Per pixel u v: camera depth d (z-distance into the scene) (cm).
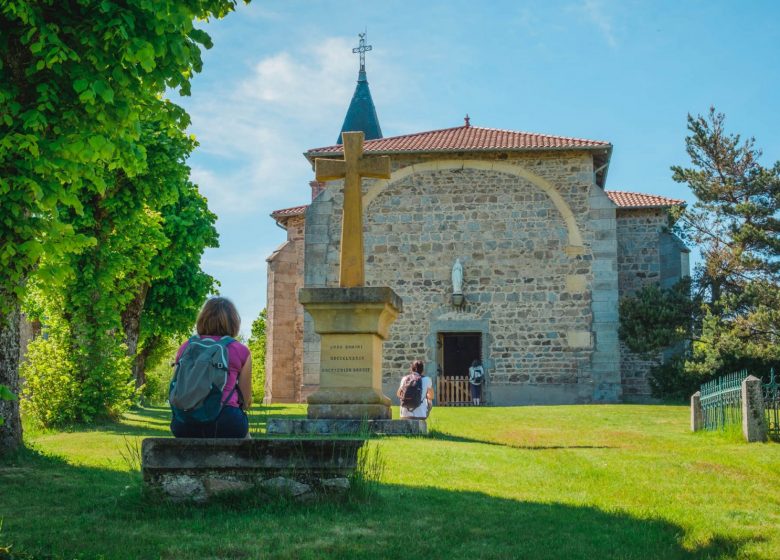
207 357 579
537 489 738
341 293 1176
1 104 673
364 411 1164
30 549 463
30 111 665
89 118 721
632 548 504
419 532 527
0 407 824
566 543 514
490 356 2317
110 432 1221
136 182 1675
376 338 1191
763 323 2223
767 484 773
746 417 1144
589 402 2262
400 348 2348
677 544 518
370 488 614
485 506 633
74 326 1416
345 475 593
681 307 2352
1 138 666
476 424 1445
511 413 1670
